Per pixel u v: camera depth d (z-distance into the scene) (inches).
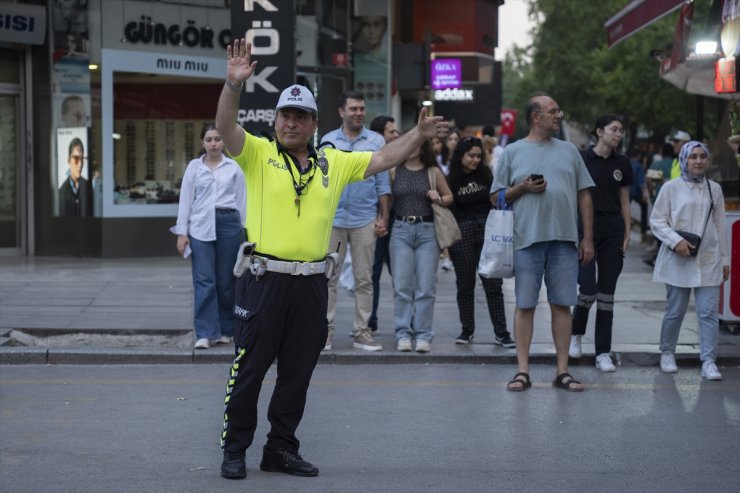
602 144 423.5
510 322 542.6
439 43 1302.9
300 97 264.8
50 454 294.2
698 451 304.5
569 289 386.6
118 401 363.9
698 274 414.0
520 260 387.2
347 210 438.9
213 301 453.1
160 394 376.5
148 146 852.0
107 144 824.3
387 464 288.0
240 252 267.3
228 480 269.4
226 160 455.2
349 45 954.7
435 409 357.4
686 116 1638.8
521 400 372.8
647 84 1641.2
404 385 397.7
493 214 392.5
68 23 833.5
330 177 271.7
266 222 266.5
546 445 310.0
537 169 382.9
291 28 526.6
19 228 860.0
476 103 1624.0
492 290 462.6
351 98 437.7
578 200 399.5
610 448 307.1
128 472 276.4
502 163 390.9
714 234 415.5
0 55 843.4
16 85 849.5
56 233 853.2
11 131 853.2
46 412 346.3
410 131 272.8
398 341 449.7
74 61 833.5
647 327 515.5
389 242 462.9
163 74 845.8
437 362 444.1
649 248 824.3
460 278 466.6
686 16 547.2
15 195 856.9
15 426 326.3
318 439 315.6
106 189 827.4
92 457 291.1
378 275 492.1
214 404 360.8
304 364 272.2
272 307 265.3
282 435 274.7
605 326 433.4
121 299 585.6
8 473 274.8
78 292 613.9
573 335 442.9
